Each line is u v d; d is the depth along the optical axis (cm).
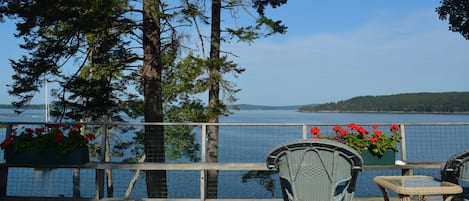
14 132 532
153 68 827
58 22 714
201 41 801
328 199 300
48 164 508
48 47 779
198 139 1157
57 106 873
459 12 766
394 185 332
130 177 1219
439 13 800
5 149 514
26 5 680
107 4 679
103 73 927
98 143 1059
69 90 870
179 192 778
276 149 308
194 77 747
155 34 818
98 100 908
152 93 821
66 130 533
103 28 773
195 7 783
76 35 772
